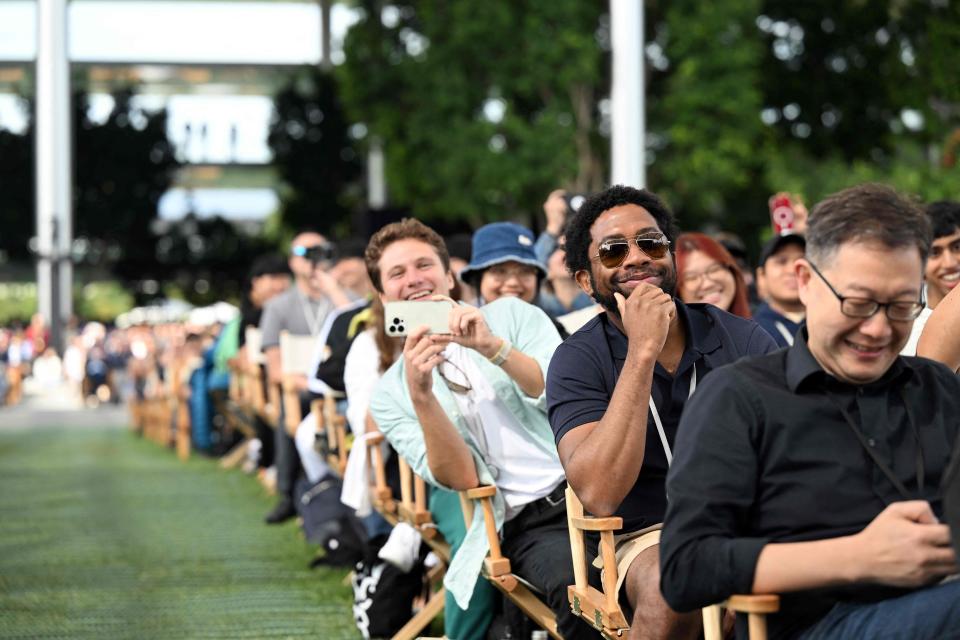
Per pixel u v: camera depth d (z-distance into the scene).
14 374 37.91
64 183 42.53
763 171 29.44
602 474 4.48
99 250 46.75
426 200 29.92
